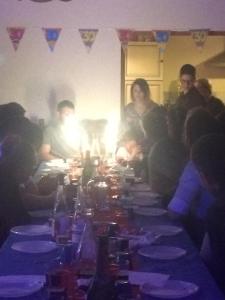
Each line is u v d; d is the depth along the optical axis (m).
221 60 8.11
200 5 7.19
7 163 3.10
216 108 6.34
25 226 2.90
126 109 6.25
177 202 3.14
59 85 7.29
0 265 2.23
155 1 7.18
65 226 2.54
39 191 3.94
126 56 7.92
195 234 3.17
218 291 1.92
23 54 7.21
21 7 7.13
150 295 1.86
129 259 2.16
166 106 6.70
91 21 7.21
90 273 1.89
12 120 4.39
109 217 2.81
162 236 2.72
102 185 3.36
